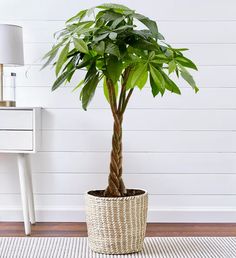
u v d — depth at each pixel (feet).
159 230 9.04
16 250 7.72
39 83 9.69
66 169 9.73
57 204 9.75
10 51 8.74
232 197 9.73
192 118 9.69
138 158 9.71
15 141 8.59
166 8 9.61
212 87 9.68
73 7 9.64
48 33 9.66
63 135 9.71
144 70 7.02
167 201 9.74
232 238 8.44
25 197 8.68
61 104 9.68
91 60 7.20
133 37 7.16
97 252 7.52
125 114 9.68
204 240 8.30
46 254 7.51
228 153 9.71
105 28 7.10
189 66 7.50
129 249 7.44
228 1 9.62
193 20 9.63
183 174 9.73
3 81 9.41
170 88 7.49
